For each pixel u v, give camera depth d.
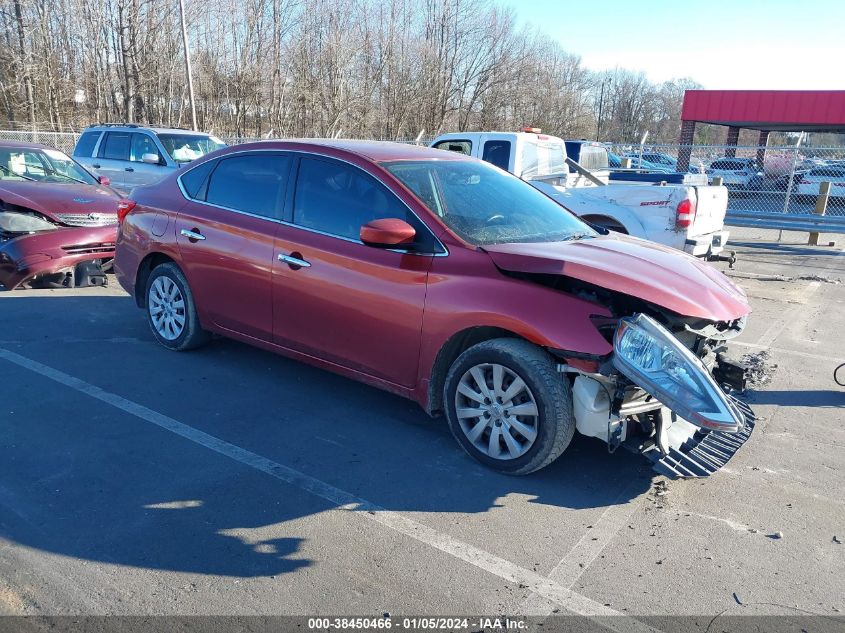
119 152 13.59
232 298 5.29
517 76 42.41
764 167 18.33
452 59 40.78
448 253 4.20
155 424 4.57
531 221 4.79
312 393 5.21
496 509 3.71
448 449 4.39
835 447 4.65
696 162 25.31
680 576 3.19
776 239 16.42
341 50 38.25
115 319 6.96
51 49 38.16
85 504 3.59
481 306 3.98
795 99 26.09
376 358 4.52
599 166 16.67
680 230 8.99
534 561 3.27
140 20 33.44
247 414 4.79
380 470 4.08
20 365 5.55
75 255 7.92
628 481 4.08
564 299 3.85
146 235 5.89
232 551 3.25
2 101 40.66
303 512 3.61
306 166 4.96
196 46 39.06
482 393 4.08
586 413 3.77
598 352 3.67
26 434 4.35
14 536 3.29
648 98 70.38
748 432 4.32
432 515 3.63
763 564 3.30
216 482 3.87
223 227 5.29
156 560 3.16
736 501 3.89
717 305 4.05
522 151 10.30
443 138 10.86
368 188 4.62
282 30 38.84
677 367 3.70
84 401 4.89
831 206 19.72
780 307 8.92
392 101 40.16
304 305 4.80
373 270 4.41
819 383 5.95
